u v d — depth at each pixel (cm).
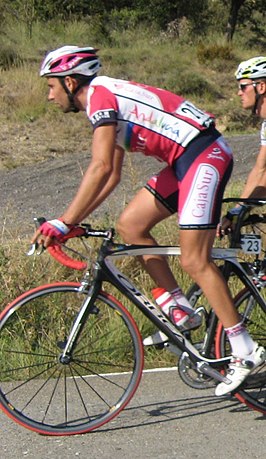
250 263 413
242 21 2828
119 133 367
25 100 1636
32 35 2222
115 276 383
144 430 387
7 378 446
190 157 366
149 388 439
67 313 466
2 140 1438
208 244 371
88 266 383
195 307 413
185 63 2130
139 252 382
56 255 366
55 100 374
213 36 2545
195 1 2719
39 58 2009
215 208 369
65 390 400
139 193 391
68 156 1362
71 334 396
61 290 383
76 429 383
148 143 368
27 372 451
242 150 1377
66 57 365
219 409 410
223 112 1830
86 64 366
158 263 389
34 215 996
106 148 355
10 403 396
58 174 1227
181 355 395
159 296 389
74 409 402
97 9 2581
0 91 1688
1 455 360
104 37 2311
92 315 410
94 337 447
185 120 366
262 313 410
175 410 409
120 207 914
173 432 383
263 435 378
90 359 447
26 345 462
